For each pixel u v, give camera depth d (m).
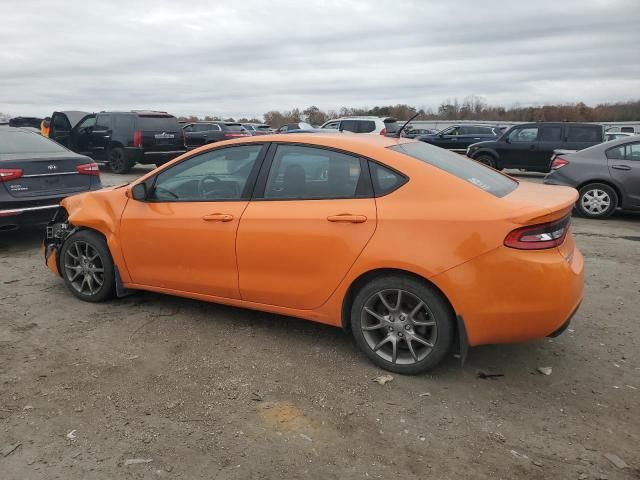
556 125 15.72
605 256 6.69
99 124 16.66
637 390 3.41
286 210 3.78
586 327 4.39
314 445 2.83
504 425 3.02
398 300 3.49
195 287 4.28
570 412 3.15
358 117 21.08
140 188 4.48
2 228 6.75
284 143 3.95
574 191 3.82
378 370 3.64
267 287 3.91
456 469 2.65
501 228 3.18
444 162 3.81
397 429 2.98
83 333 4.21
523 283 3.15
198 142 24.20
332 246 3.59
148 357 3.81
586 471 2.63
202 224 4.11
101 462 2.68
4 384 3.41
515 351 3.94
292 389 3.39
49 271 5.94
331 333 4.23
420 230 3.35
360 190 3.62
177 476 2.58
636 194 9.09
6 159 6.68
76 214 4.83
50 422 3.01
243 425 3.00
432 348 3.43
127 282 4.67
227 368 3.66
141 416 3.08
